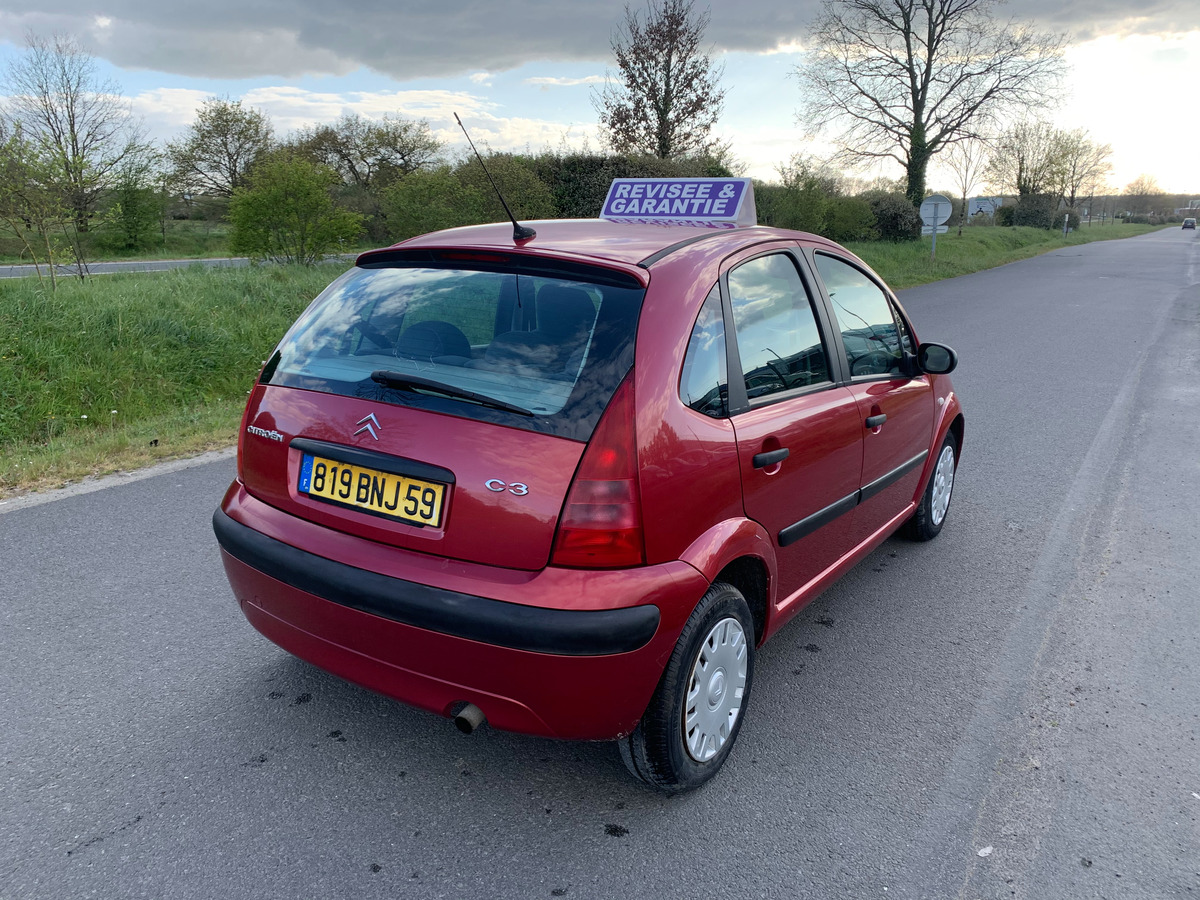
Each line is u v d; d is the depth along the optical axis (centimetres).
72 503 492
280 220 1666
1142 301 1802
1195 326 1395
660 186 352
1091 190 8075
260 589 262
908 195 4159
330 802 256
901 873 238
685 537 238
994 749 297
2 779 260
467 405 229
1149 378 955
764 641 303
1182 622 394
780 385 294
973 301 1794
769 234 319
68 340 753
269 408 268
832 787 274
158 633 350
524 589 216
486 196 1944
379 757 279
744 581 289
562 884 228
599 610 216
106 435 639
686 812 259
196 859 231
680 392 240
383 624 230
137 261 2891
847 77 4091
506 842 243
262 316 960
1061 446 680
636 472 222
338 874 228
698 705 258
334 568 238
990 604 412
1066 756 295
